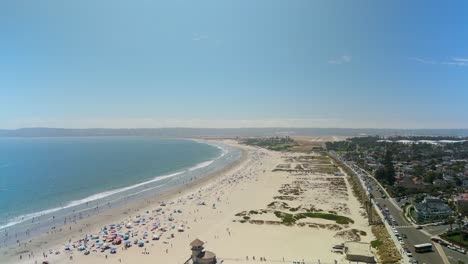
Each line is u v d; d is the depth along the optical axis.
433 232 105.19
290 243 103.12
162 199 166.50
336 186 190.38
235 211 141.50
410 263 81.81
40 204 154.62
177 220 130.50
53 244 105.31
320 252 95.38
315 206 146.75
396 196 156.75
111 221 130.00
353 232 110.88
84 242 106.62
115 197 170.50
